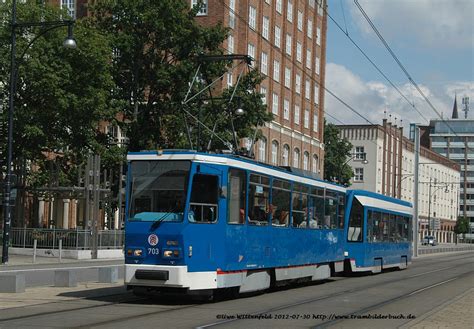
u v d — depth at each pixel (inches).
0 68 1515.7
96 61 1587.1
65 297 683.4
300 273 853.2
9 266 1213.1
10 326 477.7
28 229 1574.8
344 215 1040.8
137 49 1831.9
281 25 2696.9
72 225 2292.1
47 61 1525.6
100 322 502.3
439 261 2017.7
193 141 1761.8
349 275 1170.0
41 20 1542.8
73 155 1764.3
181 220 637.9
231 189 678.5
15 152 1636.3
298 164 2896.2
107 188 1720.0
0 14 1513.3
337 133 3543.3
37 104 1568.7
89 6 1875.0
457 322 528.4
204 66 1812.3
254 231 724.7
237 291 698.8
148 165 662.5
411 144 4515.3
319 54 3127.5
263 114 1849.2
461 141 6781.5
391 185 4087.1
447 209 5413.4
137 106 1862.7
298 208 851.4
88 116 1605.6
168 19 1797.5
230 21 2287.2
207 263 648.4
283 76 2709.2
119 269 1079.0
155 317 539.2
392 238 1321.4
